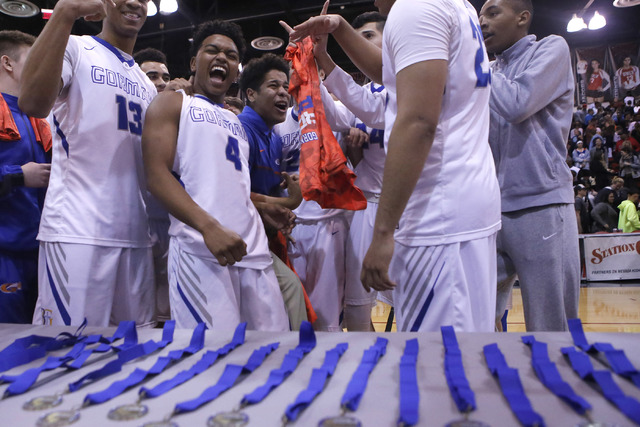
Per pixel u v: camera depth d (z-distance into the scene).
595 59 10.66
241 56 1.63
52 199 1.33
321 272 2.10
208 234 1.19
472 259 0.97
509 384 0.48
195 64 1.57
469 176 0.97
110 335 0.75
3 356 0.61
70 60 1.31
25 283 1.60
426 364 0.57
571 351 0.57
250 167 1.83
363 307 2.14
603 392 0.46
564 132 1.51
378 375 0.54
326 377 0.53
